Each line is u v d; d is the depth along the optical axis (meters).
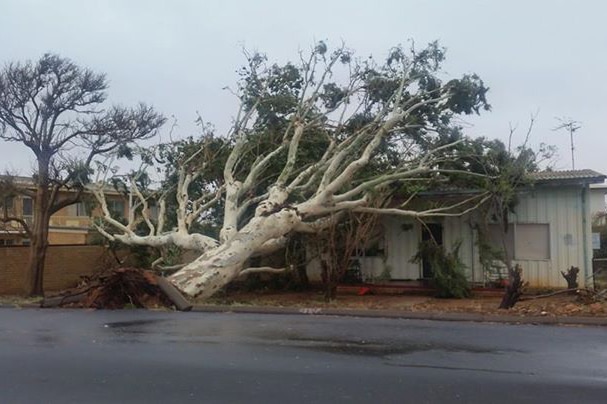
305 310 12.26
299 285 24.31
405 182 21.67
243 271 19.98
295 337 9.02
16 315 11.86
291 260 22.75
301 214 18.52
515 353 7.86
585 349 8.10
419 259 22.53
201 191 23.98
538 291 22.23
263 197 20.59
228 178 19.80
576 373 6.83
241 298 20.84
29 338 9.16
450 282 21.22
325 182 18.97
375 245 24.33
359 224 20.72
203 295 16.75
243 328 9.90
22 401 6.08
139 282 13.45
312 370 7.01
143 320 11.00
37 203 24.17
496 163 20.62
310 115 21.72
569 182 21.94
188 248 20.27
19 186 27.08
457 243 22.02
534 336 9.06
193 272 16.84
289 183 22.14
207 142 22.66
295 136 20.02
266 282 24.25
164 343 8.62
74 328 10.09
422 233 23.98
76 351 8.16
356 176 21.08
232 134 22.70
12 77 22.91
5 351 8.20
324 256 21.77
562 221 22.62
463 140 20.38
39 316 11.70
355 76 24.81
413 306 17.58
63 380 6.78
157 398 6.09
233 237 17.86
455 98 21.12
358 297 21.97
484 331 9.53
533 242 22.91
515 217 23.09
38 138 23.67
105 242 26.86
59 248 27.42
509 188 20.09
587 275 22.09
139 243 21.70
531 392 6.11
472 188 22.39
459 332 9.44
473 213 23.27
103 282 13.43
